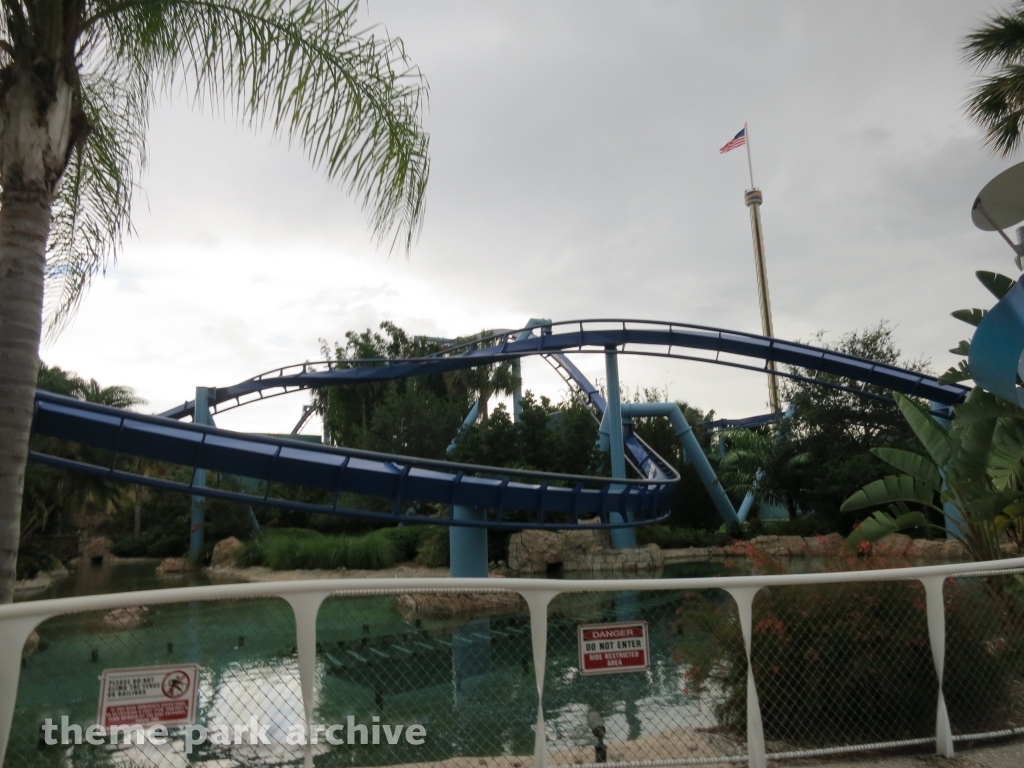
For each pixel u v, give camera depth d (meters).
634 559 34.00
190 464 19.67
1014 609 6.79
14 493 5.14
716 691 6.22
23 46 5.54
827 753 4.93
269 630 5.04
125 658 4.56
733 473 46.59
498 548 35.16
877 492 11.41
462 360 37.31
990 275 10.84
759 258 101.31
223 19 5.96
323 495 45.09
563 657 5.50
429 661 5.56
